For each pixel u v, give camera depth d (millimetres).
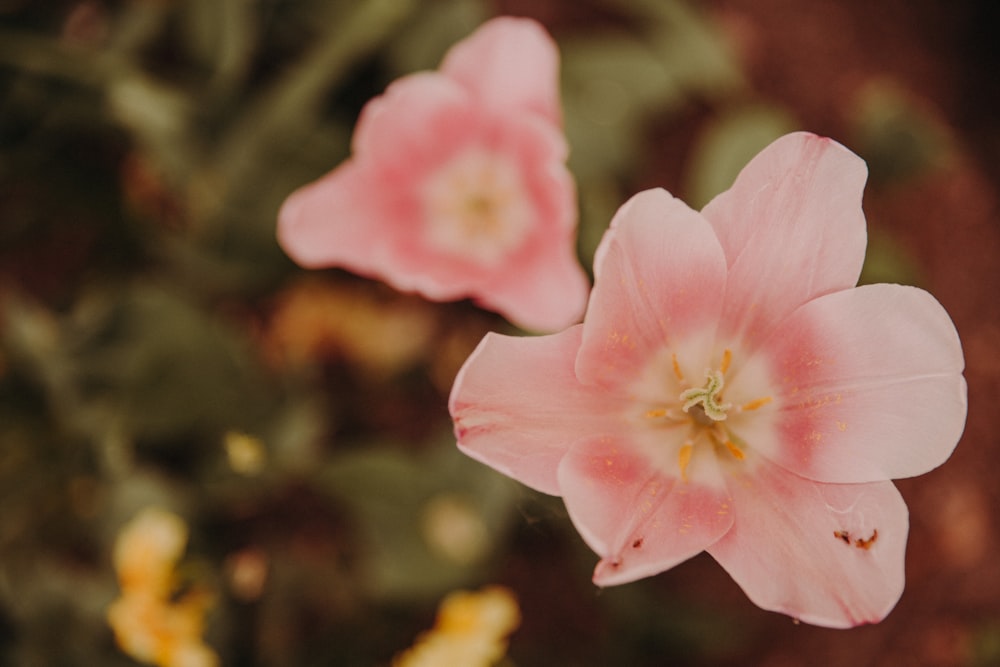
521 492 406
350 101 679
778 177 362
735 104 807
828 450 366
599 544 344
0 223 667
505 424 355
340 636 603
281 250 627
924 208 817
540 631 696
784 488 371
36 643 540
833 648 729
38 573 542
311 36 680
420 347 720
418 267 489
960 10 867
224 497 601
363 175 492
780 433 375
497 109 479
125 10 643
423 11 655
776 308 372
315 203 488
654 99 690
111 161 693
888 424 360
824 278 366
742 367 379
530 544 705
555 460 358
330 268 707
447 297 486
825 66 831
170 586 534
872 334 362
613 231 345
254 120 584
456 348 720
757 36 828
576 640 696
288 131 603
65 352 567
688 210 356
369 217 494
